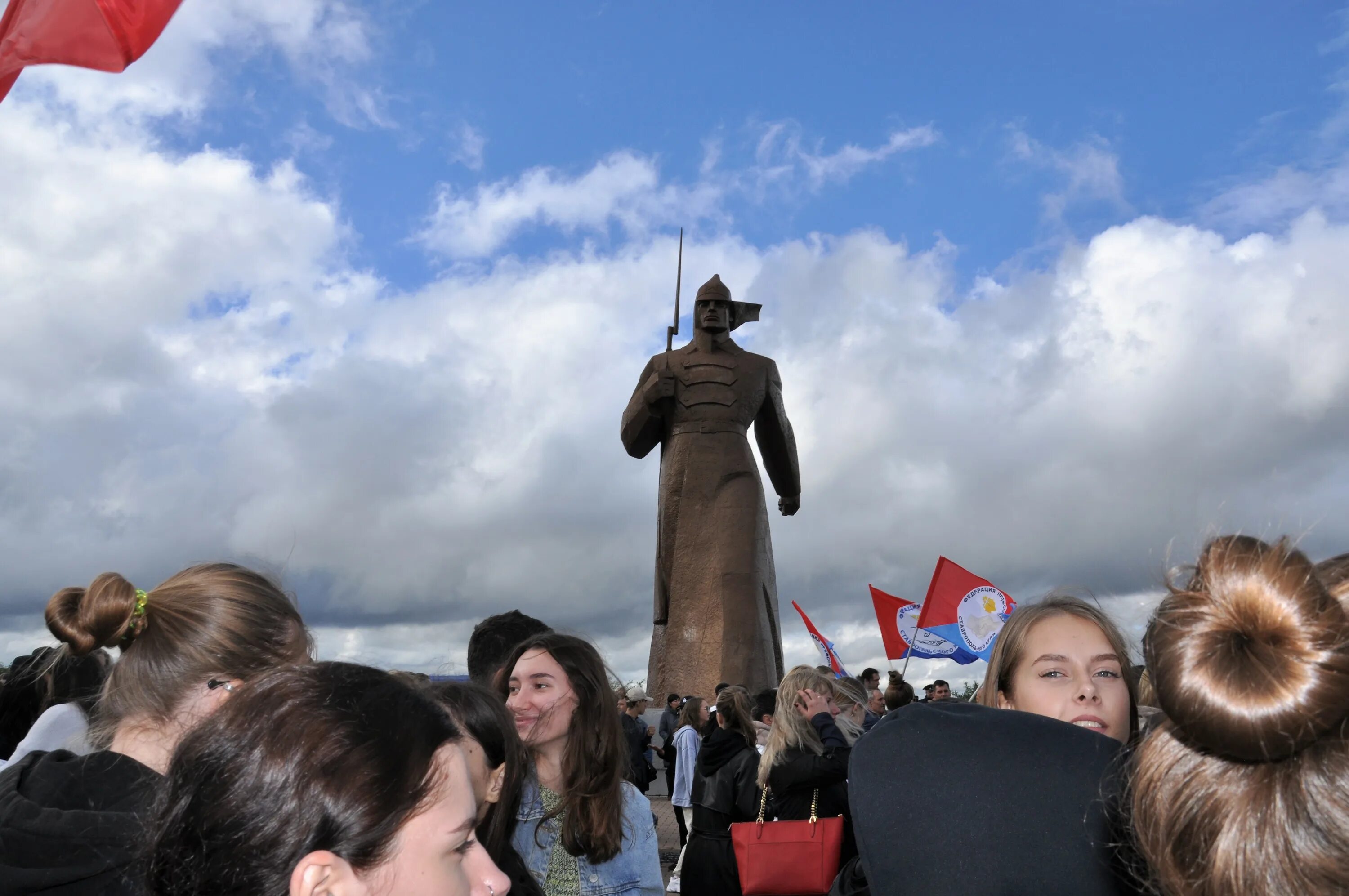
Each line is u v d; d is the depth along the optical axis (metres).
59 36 4.58
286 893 1.50
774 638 17.47
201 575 2.62
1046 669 2.89
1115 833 1.91
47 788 2.25
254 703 1.62
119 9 4.58
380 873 1.55
